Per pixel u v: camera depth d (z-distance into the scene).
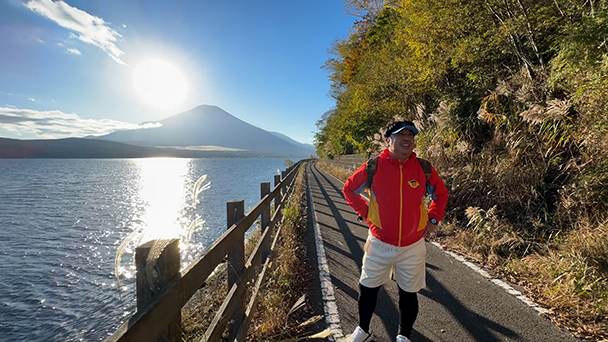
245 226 2.70
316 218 7.84
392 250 2.27
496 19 6.95
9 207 24.91
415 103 10.35
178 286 1.32
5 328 6.61
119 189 39.78
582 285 3.14
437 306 3.15
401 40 10.00
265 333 2.69
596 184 4.22
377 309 3.12
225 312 2.01
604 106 4.25
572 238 3.89
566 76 4.85
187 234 2.21
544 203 4.84
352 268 4.32
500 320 2.86
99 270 10.20
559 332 2.65
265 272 3.48
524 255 4.28
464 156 6.67
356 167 18.14
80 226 17.56
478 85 7.21
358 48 24.61
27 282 9.28
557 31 5.75
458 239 5.18
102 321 6.67
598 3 4.25
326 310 3.13
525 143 5.54
